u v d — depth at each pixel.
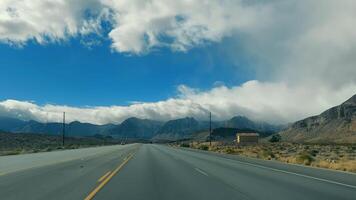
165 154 60.03
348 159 48.00
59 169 29.48
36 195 16.02
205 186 19.25
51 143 139.62
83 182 20.80
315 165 35.81
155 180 21.97
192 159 45.41
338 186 19.41
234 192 17.14
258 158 50.66
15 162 36.69
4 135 137.12
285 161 43.56
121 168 30.80
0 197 15.49
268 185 19.75
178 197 15.61
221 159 45.81
